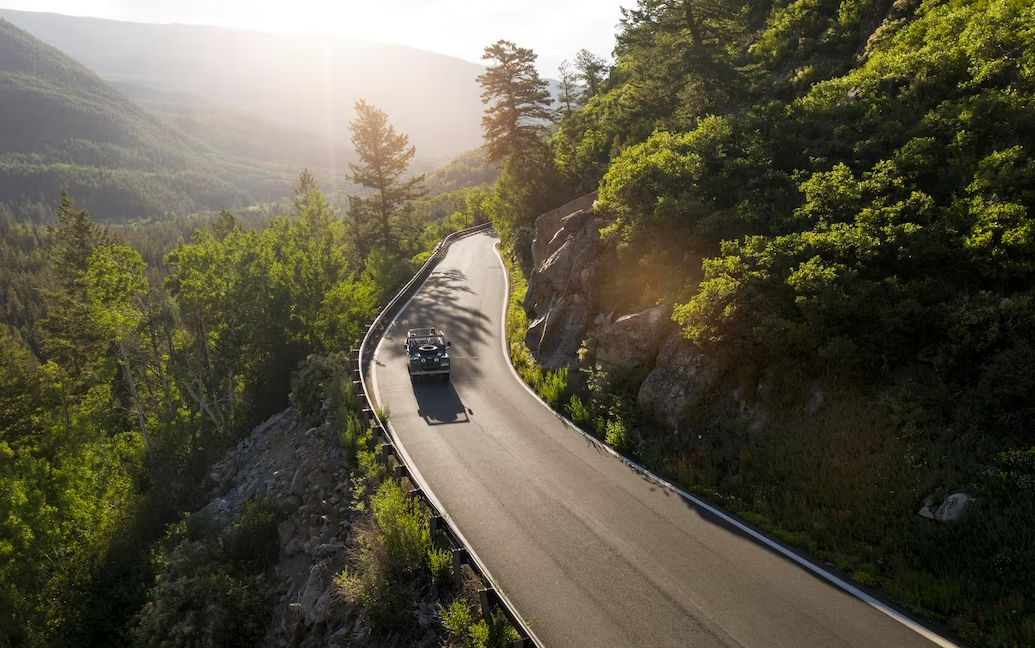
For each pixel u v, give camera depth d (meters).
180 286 37.78
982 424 9.91
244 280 36.25
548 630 8.96
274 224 53.75
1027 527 8.52
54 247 45.09
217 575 14.83
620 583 9.92
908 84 18.52
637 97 33.94
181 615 14.52
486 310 31.78
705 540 10.97
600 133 41.03
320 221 61.47
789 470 11.77
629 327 16.80
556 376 19.31
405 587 10.34
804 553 10.24
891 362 11.66
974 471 9.57
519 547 11.19
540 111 42.94
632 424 15.47
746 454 12.50
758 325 13.26
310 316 35.16
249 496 19.80
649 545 10.96
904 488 10.10
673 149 21.41
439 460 15.24
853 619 8.57
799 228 15.70
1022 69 15.13
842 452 11.27
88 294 33.72
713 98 27.55
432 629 9.61
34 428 39.41
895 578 9.15
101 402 39.00
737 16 37.53
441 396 20.16
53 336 42.66
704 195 18.45
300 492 17.22
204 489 24.31
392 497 11.70
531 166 43.00
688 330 14.24
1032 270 10.55
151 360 41.41
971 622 8.12
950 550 9.05
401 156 56.12
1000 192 12.27
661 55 31.67
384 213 56.47
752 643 8.34
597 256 21.08
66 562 24.89
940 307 11.28
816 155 18.56
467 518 12.35
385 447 15.00
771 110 21.39
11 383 40.19
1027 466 9.07
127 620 19.05
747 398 13.34
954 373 10.65
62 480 28.91
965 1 20.34
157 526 23.84
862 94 19.31
